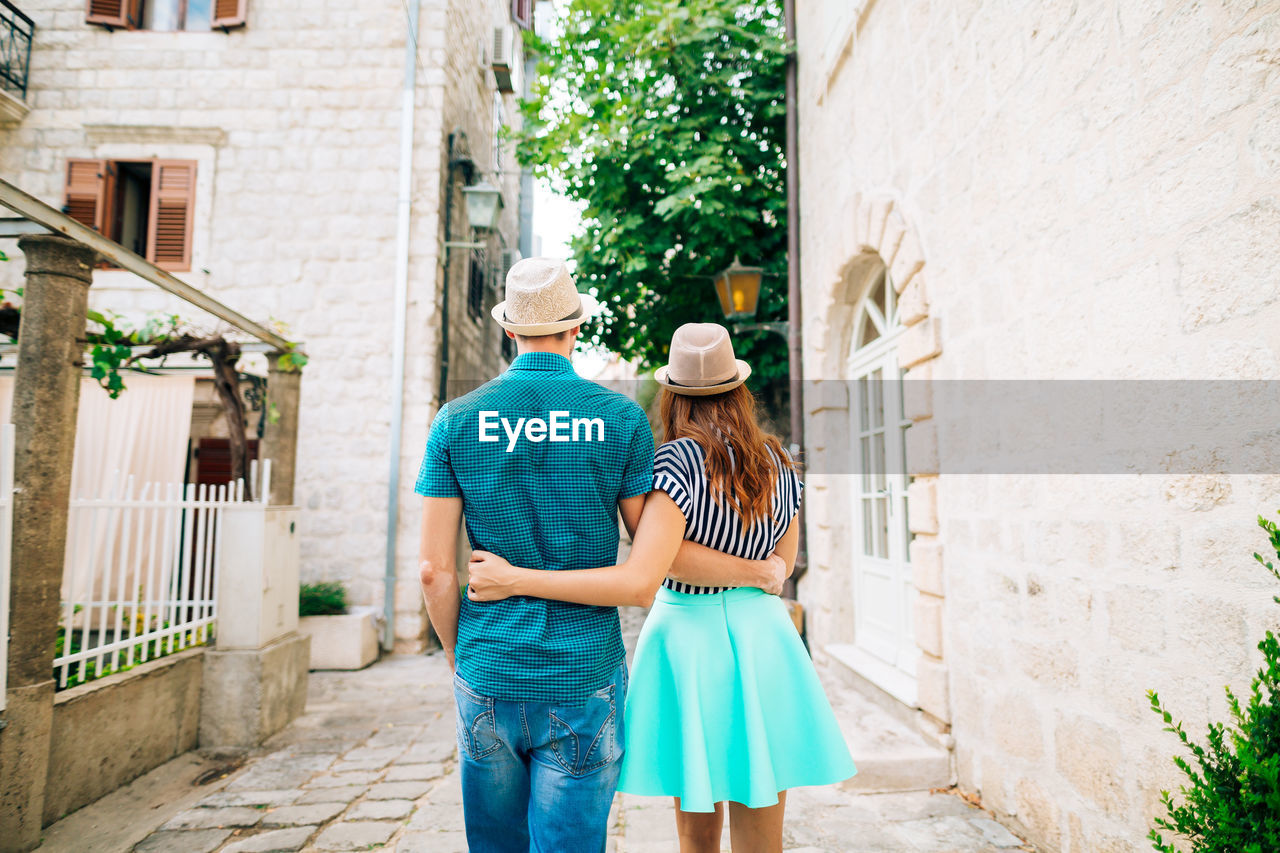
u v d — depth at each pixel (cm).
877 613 504
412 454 735
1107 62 245
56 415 315
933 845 287
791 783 177
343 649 647
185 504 427
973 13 335
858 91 493
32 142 765
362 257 760
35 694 295
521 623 155
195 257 754
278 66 779
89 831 309
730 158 691
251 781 371
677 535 168
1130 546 234
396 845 296
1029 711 288
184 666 416
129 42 776
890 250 422
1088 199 256
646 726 183
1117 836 238
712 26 677
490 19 1041
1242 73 192
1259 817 150
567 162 755
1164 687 219
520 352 174
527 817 165
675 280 782
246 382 733
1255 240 189
